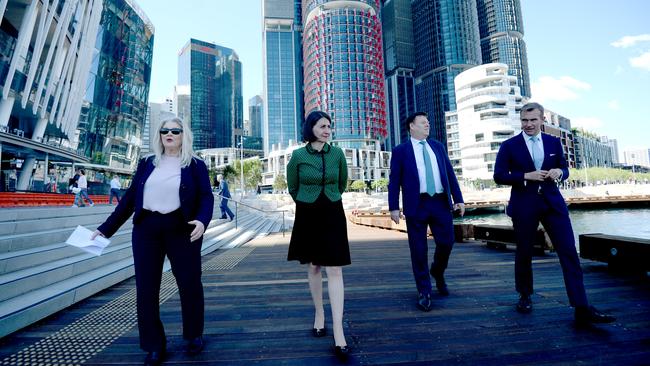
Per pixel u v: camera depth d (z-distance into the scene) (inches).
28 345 93.6
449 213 127.1
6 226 183.8
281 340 94.7
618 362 76.4
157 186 82.0
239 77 7534.5
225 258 251.3
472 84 3299.7
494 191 2325.3
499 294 134.5
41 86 936.9
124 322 112.7
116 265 185.2
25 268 142.6
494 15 5895.7
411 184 125.0
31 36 861.8
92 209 318.3
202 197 88.1
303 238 92.4
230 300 136.1
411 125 131.0
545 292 134.0
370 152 3939.5
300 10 5605.3
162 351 82.6
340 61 4146.2
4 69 796.0
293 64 5452.8
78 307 129.7
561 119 4697.3
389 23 6023.6
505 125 3043.8
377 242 341.4
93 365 81.6
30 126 1076.5
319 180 92.5
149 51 2090.3
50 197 587.2
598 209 2043.6
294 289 153.1
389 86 5920.3
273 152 3912.4
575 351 82.7
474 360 79.7
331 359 82.3
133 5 1900.8
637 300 120.8
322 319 98.0
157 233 82.8
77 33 1104.2
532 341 89.4
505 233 238.1
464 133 3312.0
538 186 107.6
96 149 1679.4
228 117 7170.3
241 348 89.6
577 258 100.7
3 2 740.7
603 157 5713.6
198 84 7012.8
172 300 137.6
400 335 96.0
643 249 146.1
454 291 140.5
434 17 5447.8
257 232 488.7
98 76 1675.7
